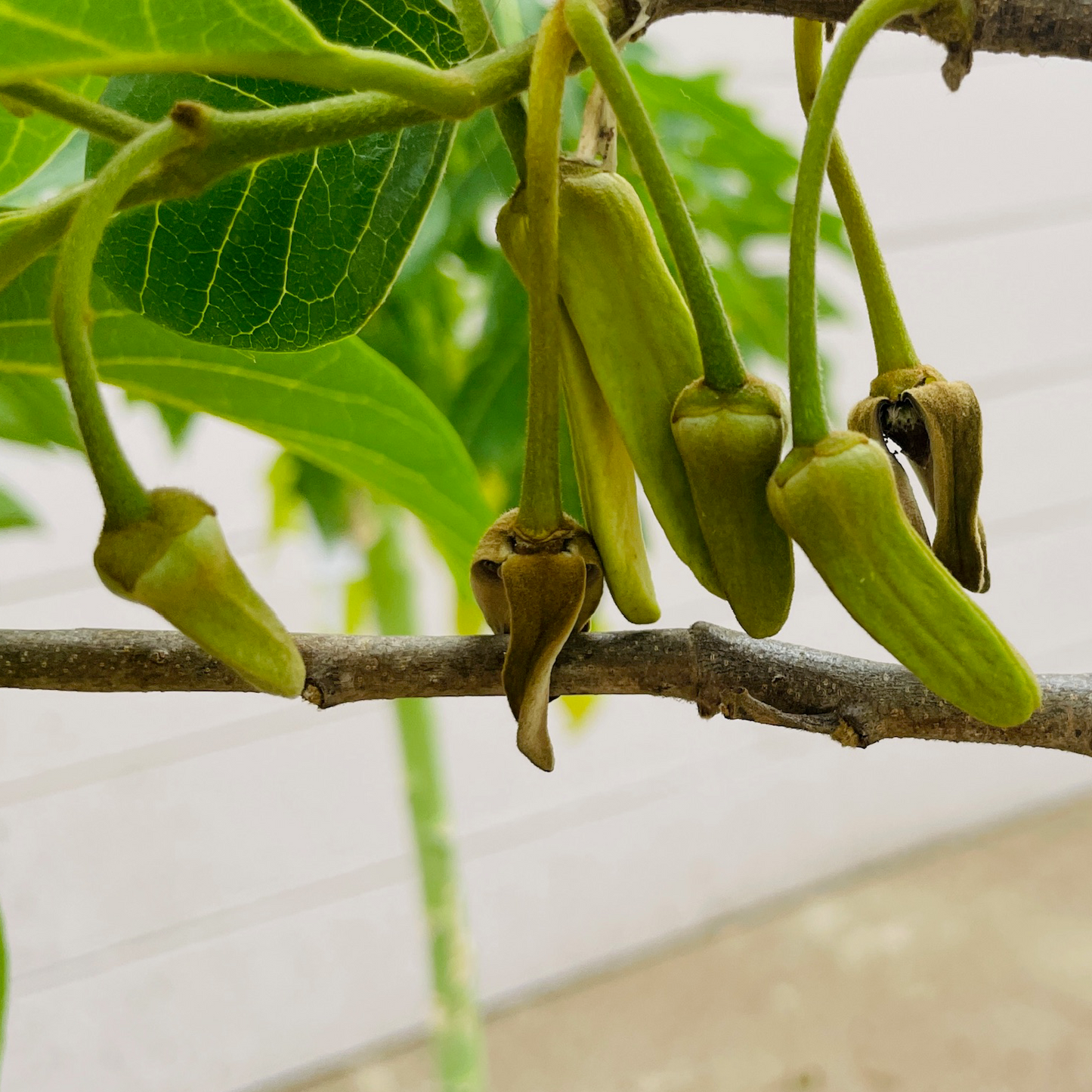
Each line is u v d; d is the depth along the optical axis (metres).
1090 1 0.23
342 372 0.31
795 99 1.09
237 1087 1.25
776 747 1.39
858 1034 1.20
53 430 0.46
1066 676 0.24
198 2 0.21
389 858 1.26
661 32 1.01
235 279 0.27
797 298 0.21
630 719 1.32
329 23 0.26
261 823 1.21
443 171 0.27
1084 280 1.32
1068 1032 1.15
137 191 0.23
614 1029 1.28
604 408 0.23
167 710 1.14
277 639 0.21
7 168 0.29
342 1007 1.28
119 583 0.21
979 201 1.23
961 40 0.24
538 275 0.22
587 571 0.23
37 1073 1.16
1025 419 1.38
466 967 0.71
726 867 1.42
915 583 0.21
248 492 1.07
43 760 1.11
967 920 1.36
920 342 1.29
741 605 0.22
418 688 0.25
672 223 0.22
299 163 0.26
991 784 1.51
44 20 0.21
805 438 0.21
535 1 0.46
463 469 0.33
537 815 1.33
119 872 1.16
